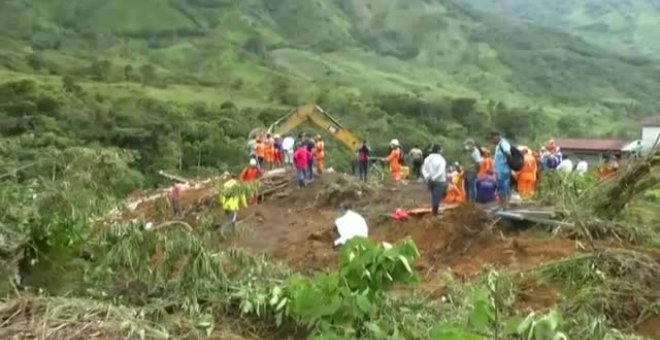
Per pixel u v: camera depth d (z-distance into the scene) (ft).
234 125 167.84
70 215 26.55
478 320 19.52
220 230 33.68
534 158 50.78
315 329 21.02
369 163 79.36
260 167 80.64
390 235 44.91
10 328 19.93
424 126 211.00
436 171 45.73
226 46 360.48
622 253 31.30
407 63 429.38
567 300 27.78
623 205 41.45
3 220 25.79
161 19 398.83
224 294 24.12
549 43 467.52
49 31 358.64
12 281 23.72
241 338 21.65
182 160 136.15
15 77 215.51
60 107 150.10
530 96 365.81
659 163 40.09
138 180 76.74
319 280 21.74
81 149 32.53
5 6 372.58
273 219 55.57
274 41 405.80
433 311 24.54
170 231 25.99
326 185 62.28
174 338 20.88
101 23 389.80
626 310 27.37
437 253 38.96
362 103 236.02
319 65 372.17
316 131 132.87
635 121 299.17
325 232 48.55
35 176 31.12
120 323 20.54
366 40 460.96
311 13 460.96
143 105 188.14
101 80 248.93
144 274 24.63
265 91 266.77
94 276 25.04
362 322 20.76
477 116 235.61
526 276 30.94
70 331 19.97
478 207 43.75
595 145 181.47
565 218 41.55
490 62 418.10
